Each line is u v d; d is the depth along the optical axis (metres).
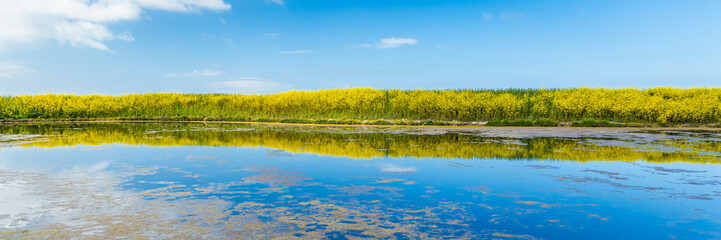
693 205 4.44
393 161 7.57
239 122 24.95
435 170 6.59
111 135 13.64
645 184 5.50
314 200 4.61
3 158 7.81
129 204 4.39
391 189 5.18
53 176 5.96
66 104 29.03
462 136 13.73
